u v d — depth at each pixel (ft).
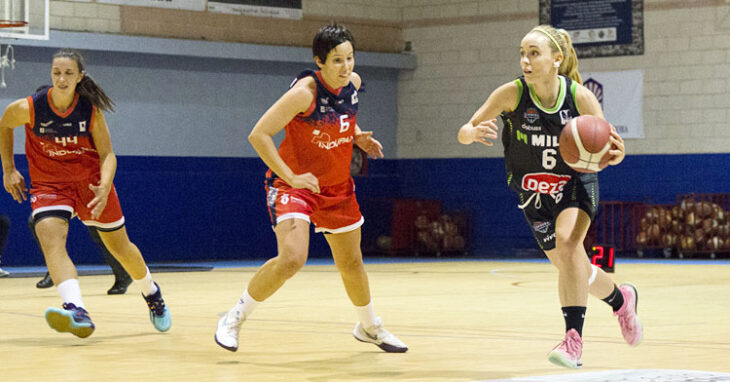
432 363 20.86
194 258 73.87
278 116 20.47
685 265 63.10
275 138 77.66
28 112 24.30
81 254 69.82
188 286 46.60
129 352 22.80
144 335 26.40
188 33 73.82
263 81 77.82
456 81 82.17
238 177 76.07
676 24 73.46
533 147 19.94
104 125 25.07
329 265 66.28
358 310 22.59
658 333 26.50
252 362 21.08
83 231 69.87
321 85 20.89
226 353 22.61
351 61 20.77
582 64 76.95
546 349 23.22
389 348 22.57
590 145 18.58
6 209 66.69
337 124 21.09
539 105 19.67
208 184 74.64
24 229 67.41
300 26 79.46
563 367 20.08
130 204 71.15
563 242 19.29
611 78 75.77
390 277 52.80
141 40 70.03
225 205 75.46
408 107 84.33
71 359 21.56
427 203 81.61
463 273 56.39
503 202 79.87
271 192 21.70
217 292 42.93
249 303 21.90
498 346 23.82
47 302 38.17
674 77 73.67
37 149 24.82
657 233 72.79
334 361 21.22
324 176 21.38
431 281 49.49
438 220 80.59
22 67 66.95
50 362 21.07
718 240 70.95
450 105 82.38
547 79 19.60
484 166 80.69
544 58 19.25
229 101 76.07
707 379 17.74
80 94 24.59
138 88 71.72
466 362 20.99
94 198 24.93
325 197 21.54
